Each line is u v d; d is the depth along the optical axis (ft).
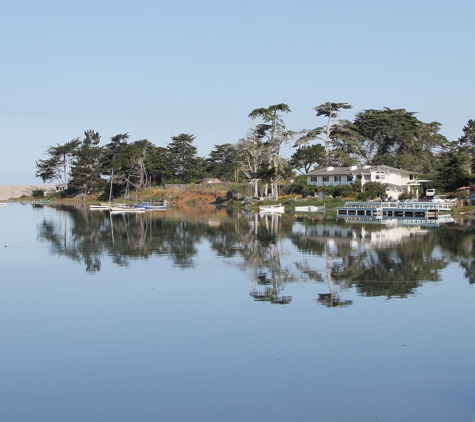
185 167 537.24
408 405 51.98
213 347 66.59
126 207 367.45
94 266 120.67
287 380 57.31
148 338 69.97
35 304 86.99
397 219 248.73
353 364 61.21
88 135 573.74
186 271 113.70
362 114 448.65
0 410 51.93
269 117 378.73
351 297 89.45
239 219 262.06
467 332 71.41
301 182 392.88
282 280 103.40
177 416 50.49
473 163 321.73
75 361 62.85
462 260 123.13
